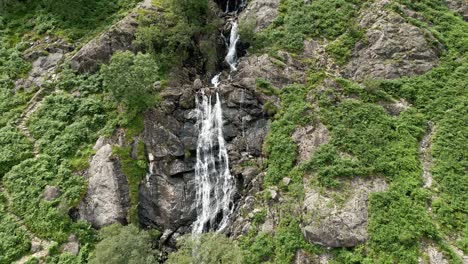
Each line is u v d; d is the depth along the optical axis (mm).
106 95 30625
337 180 25531
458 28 35562
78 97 30797
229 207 27797
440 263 21906
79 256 23500
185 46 33719
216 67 35000
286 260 22984
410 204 24156
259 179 27266
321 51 34219
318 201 24625
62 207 24844
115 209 25516
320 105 29656
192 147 29156
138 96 28625
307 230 23562
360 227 23484
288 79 32031
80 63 32500
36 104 30922
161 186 27344
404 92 30516
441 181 25641
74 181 26359
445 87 30828
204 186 28469
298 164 27109
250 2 39656
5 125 29766
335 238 23188
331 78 31625
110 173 26453
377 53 33156
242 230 25203
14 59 33906
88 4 38719
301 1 38250
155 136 28500
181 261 20594
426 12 36781
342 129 27953
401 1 36938
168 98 30219
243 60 34188
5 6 38438
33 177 26641
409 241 22531
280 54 33531
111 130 28375
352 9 37062
